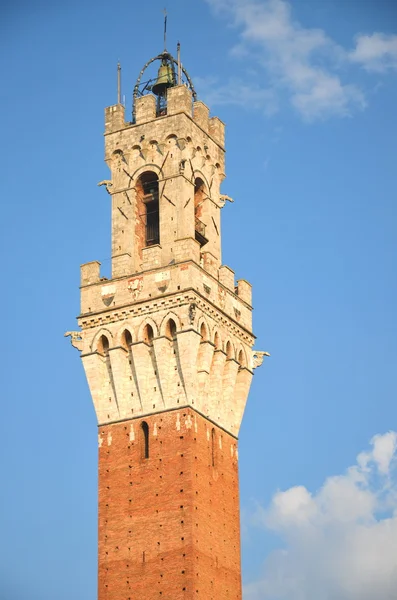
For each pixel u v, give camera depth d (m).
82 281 172.12
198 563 157.88
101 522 162.25
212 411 167.62
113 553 160.50
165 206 172.12
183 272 166.62
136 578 158.38
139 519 160.75
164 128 175.88
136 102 178.75
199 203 177.88
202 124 180.00
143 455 163.88
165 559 158.00
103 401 167.38
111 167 177.62
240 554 165.62
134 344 166.38
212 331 168.25
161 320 166.12
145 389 165.38
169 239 170.50
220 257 177.88
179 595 155.88
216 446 166.50
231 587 162.38
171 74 183.62
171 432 162.75
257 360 176.62
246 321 176.12
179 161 173.50
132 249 173.00
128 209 174.62
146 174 176.75
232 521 165.75
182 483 160.12
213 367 168.88
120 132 178.25
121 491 162.75
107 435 165.75
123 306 168.25
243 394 172.88
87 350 168.88
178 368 164.62
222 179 182.12
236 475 168.88
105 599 159.00
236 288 177.25
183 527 158.38
